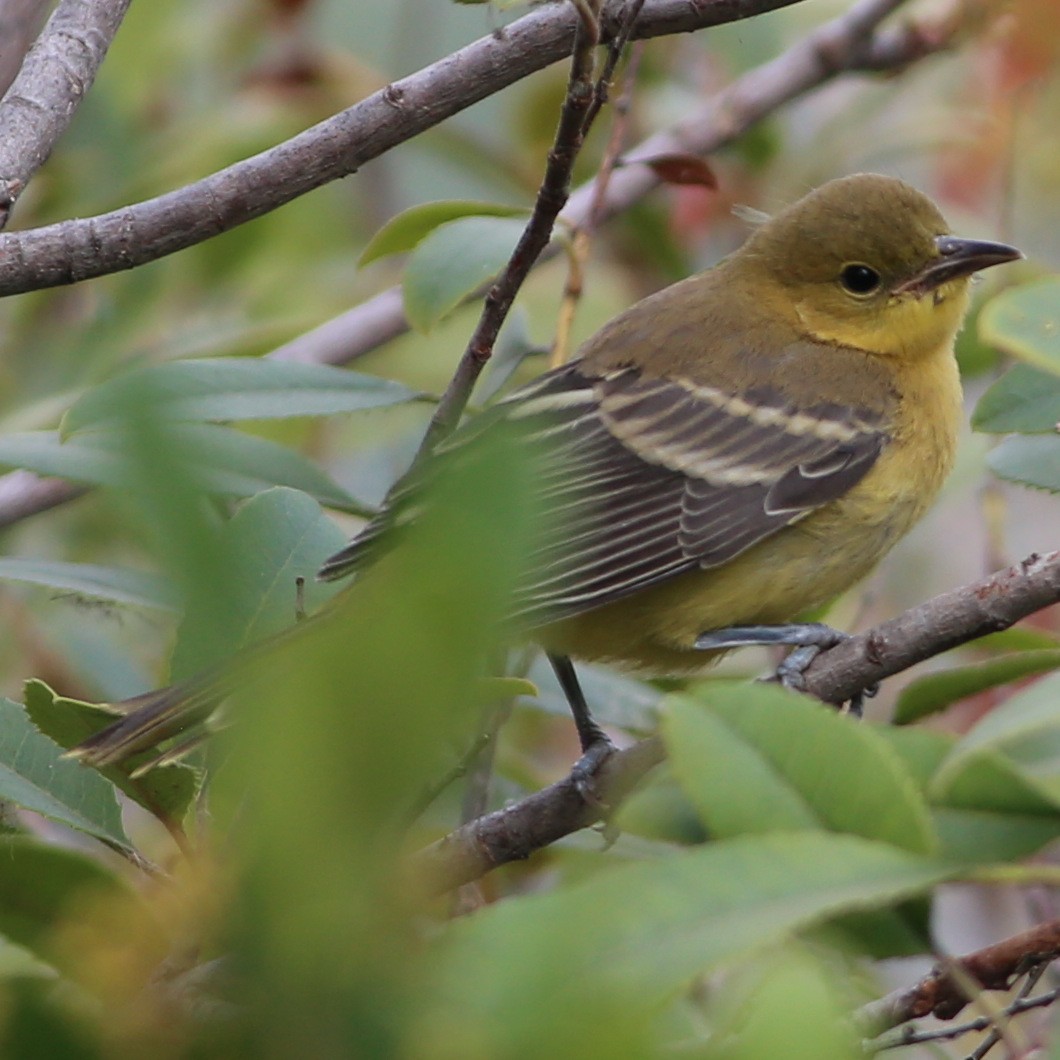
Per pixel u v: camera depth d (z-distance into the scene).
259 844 3.13
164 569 3.05
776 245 10.76
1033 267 11.39
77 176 12.38
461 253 9.14
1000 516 11.14
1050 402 8.30
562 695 10.12
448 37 14.59
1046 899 9.36
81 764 6.60
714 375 10.20
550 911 3.61
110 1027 3.48
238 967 3.21
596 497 9.71
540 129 13.77
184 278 13.41
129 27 13.20
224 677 6.76
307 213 13.88
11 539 12.25
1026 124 13.20
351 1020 3.11
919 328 10.51
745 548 9.70
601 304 13.80
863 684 7.43
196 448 3.12
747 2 8.02
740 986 4.69
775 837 4.11
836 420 10.10
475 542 3.06
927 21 12.83
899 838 4.71
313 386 9.10
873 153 13.73
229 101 13.23
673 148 12.90
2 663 11.32
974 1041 9.61
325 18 15.03
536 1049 3.22
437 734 3.07
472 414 10.02
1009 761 5.09
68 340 12.75
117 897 5.53
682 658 9.88
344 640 3.07
